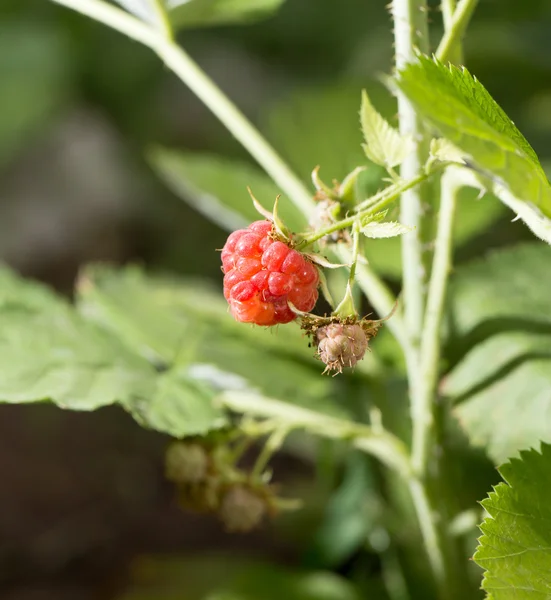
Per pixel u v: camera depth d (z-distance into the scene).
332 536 0.40
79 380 0.31
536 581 0.27
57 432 0.73
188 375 0.33
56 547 0.62
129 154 1.05
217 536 0.61
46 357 0.31
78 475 0.69
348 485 0.40
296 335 0.35
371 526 0.38
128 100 1.04
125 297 0.36
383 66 0.61
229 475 0.32
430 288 0.30
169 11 0.33
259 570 0.38
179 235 0.99
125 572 0.59
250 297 0.26
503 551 0.27
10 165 1.05
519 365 0.31
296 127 0.39
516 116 0.53
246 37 0.98
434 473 0.32
